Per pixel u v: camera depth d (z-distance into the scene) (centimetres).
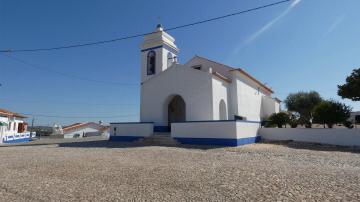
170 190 603
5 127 3400
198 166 902
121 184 662
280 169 835
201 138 1720
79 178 733
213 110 1900
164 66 2511
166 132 2098
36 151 1470
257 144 1723
